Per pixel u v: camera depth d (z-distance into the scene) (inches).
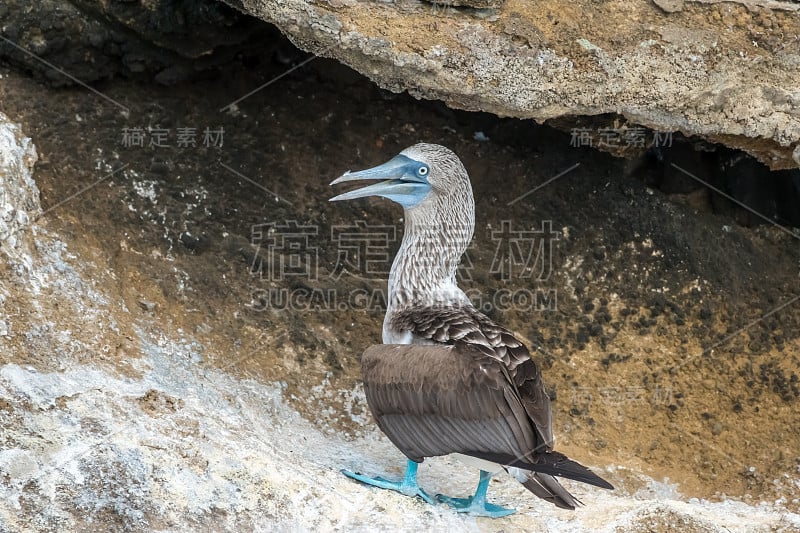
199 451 421.4
